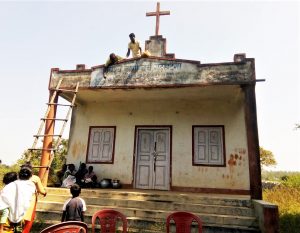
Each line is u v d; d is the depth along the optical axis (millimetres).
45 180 7781
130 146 10617
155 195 7391
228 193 9281
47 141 8305
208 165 9742
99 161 10703
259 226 5973
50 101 8672
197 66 8031
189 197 7156
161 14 10969
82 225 3658
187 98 10227
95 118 11180
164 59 8336
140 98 10469
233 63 7777
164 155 10305
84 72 9000
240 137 9648
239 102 10000
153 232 6309
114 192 7672
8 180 4109
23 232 3842
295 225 7832
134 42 10031
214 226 6195
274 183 19000
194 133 10180
